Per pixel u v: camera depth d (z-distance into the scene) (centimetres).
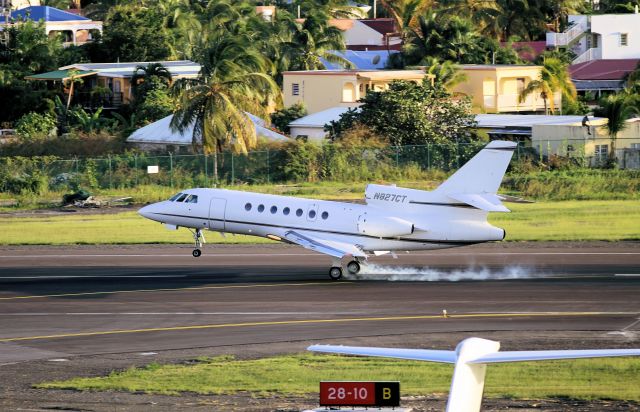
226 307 14288
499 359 5878
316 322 13212
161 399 9744
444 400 9600
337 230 16400
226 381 10381
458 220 15962
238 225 17062
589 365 10762
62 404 9606
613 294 14700
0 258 19062
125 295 15262
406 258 18612
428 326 12850
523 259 18212
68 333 12812
